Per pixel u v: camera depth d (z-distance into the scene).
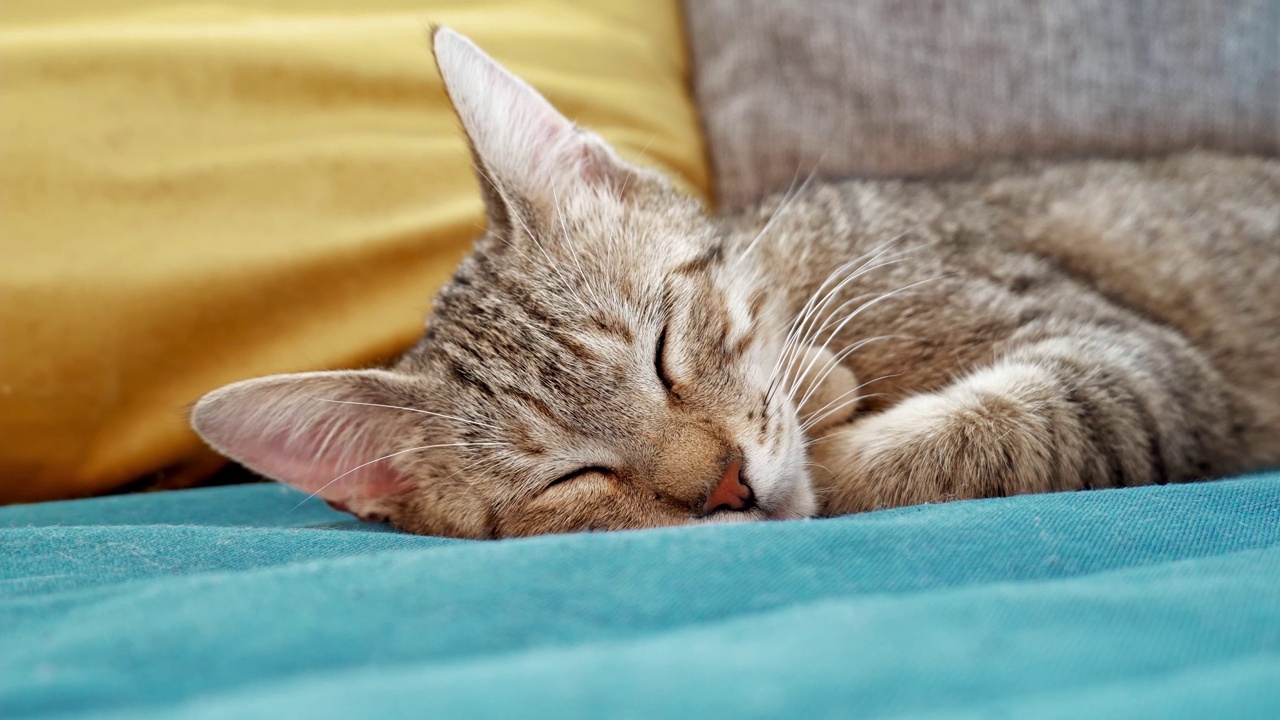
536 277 0.69
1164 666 0.50
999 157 0.82
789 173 0.82
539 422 0.68
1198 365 0.72
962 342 0.71
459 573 0.57
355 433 0.69
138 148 0.75
